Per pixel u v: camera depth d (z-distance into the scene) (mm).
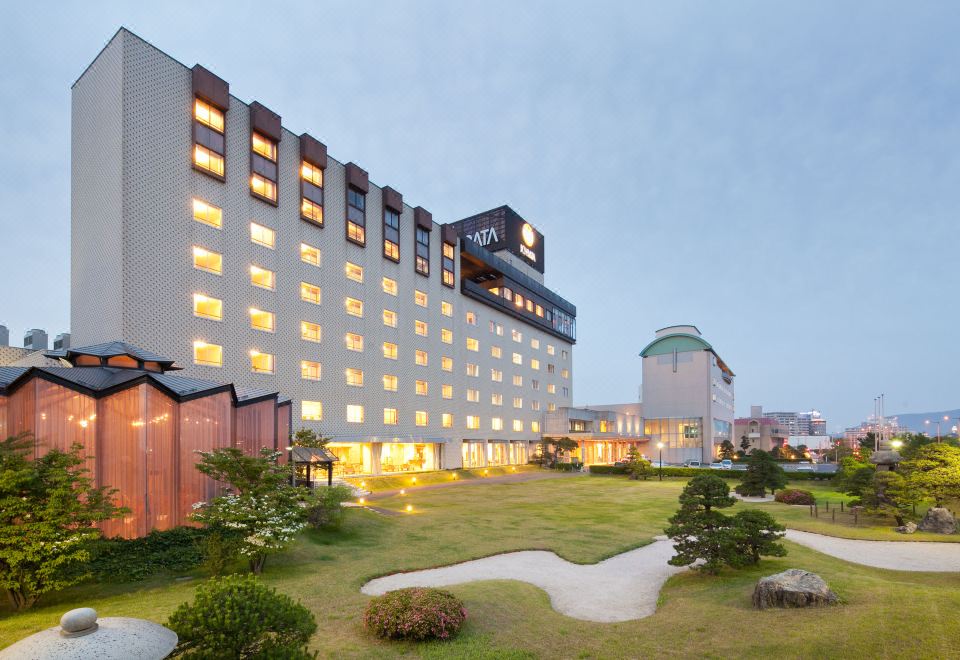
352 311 47344
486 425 68875
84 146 33688
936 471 26125
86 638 5016
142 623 5637
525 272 83625
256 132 39344
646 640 10930
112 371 19750
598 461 87500
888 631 9609
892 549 21703
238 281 37125
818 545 22453
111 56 31984
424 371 56969
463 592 14117
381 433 49812
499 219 80500
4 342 42750
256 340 38219
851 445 115812
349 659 9875
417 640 10852
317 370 43344
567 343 94875
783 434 131375
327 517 22797
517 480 56531
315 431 42188
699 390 91500
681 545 16875
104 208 31672
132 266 30703
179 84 34062
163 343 32094
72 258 34094
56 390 17875
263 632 7406
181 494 19844
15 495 12938
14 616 12078
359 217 48719
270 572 16328
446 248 62344
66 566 13461
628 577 17547
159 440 19297
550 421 82688
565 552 20672
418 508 33250
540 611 13391
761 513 17125
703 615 12164
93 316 32000
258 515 16031
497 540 22812
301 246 42469
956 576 16875
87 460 17703
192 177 34469
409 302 55125
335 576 16094
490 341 71250
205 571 16250
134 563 16156
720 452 94812
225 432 22141
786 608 11711
